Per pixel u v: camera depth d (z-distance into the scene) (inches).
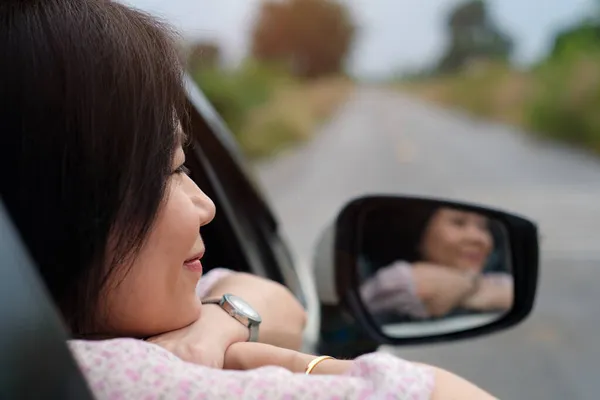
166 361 34.5
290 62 1774.1
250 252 81.7
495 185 587.8
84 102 35.4
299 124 1163.3
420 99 2564.0
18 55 35.9
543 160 790.5
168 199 37.8
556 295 233.8
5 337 24.6
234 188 84.4
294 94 1525.6
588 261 283.9
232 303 45.8
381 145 1067.9
